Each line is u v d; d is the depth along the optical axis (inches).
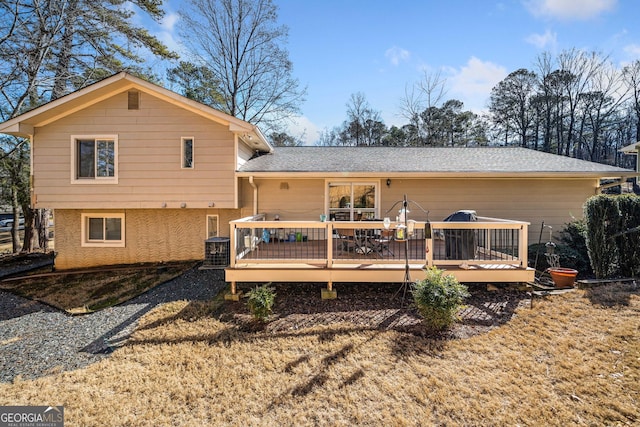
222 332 174.4
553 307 191.0
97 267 335.6
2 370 144.2
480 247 302.4
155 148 317.1
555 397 112.6
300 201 358.6
